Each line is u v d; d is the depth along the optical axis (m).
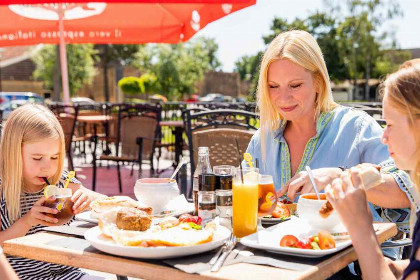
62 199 1.71
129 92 26.28
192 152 3.26
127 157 5.86
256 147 2.33
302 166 2.13
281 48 2.05
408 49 32.81
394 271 1.54
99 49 33.66
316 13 32.44
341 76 33.91
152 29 6.73
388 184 1.74
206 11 5.13
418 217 1.21
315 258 1.28
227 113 3.53
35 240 1.49
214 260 1.24
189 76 29.91
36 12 6.65
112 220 1.49
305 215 1.50
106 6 6.49
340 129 2.11
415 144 1.27
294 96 2.05
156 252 1.25
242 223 1.51
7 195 1.87
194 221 1.57
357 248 1.26
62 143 1.91
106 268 1.29
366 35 32.03
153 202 1.82
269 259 1.25
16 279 1.23
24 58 34.00
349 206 1.28
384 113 1.33
